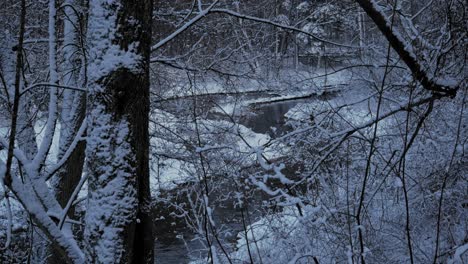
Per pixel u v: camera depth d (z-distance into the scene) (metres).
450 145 5.71
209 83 8.65
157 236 9.87
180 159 8.14
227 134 7.31
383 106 5.86
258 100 8.37
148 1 2.84
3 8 7.70
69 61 6.79
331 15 7.73
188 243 9.63
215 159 5.88
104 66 2.71
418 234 5.50
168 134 8.38
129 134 2.73
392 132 6.14
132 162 2.74
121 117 2.72
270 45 8.43
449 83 3.64
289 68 7.84
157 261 9.06
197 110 7.60
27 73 7.05
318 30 7.91
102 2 2.79
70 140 6.64
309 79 6.29
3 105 5.94
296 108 6.56
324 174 5.95
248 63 8.59
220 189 6.52
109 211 2.63
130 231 2.67
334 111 5.15
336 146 4.79
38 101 6.89
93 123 2.73
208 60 8.84
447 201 5.58
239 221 6.62
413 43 4.41
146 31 2.83
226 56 8.82
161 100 8.44
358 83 6.35
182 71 8.65
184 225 10.11
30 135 6.18
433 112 6.06
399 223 5.03
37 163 3.09
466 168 5.72
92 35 2.78
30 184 3.00
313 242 4.61
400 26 6.21
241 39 9.10
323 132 5.64
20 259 6.01
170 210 10.38
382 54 6.15
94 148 2.70
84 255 2.70
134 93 2.75
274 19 8.24
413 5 6.30
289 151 6.04
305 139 5.97
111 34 2.74
